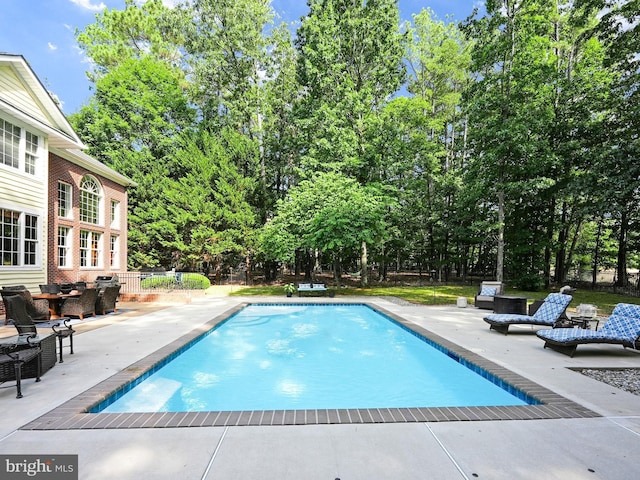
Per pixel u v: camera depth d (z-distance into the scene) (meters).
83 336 7.21
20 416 3.38
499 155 17.45
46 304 8.89
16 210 10.70
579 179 15.75
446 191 26.73
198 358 6.67
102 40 27.27
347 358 6.72
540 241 20.83
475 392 4.94
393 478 2.43
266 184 26.38
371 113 22.58
